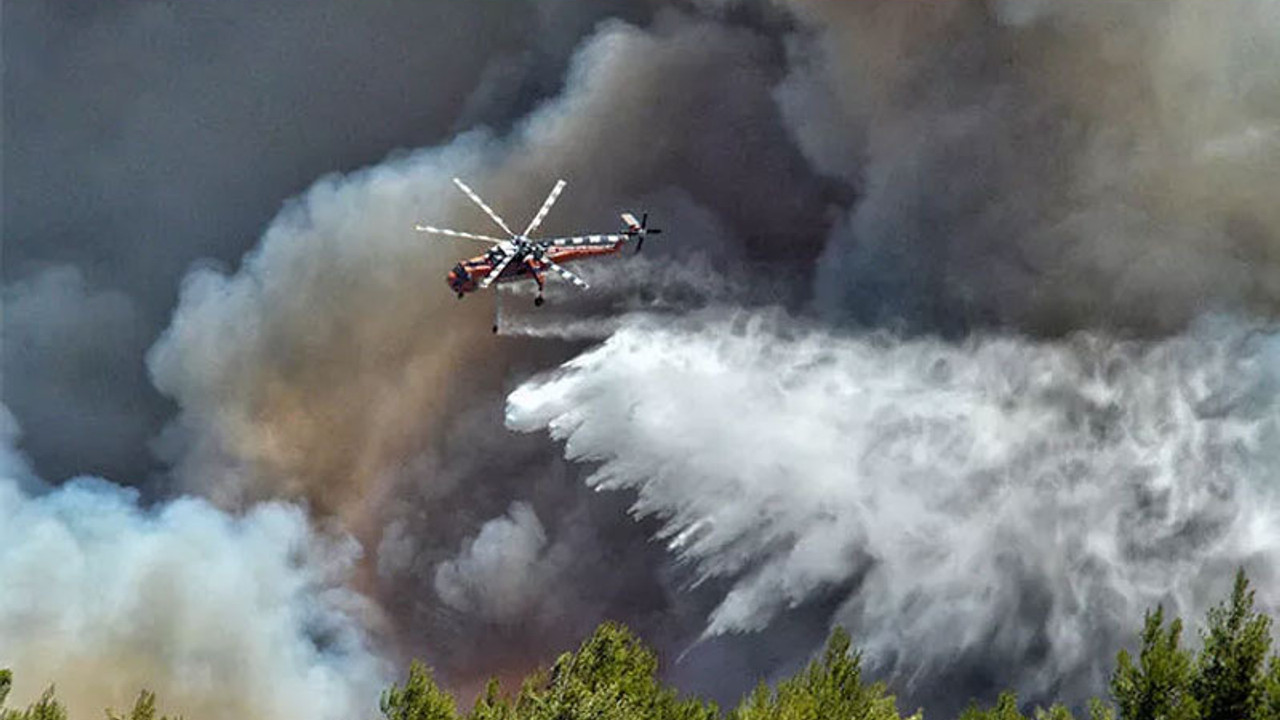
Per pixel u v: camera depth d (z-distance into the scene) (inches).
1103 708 1042.7
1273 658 983.6
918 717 1270.9
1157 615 1036.5
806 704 1222.3
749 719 1241.4
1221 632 1008.2
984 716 1266.0
